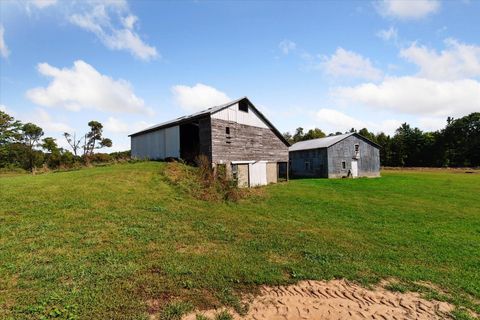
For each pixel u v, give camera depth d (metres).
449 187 24.28
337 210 14.27
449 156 71.19
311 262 7.43
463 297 5.94
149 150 25.95
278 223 11.30
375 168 39.47
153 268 6.48
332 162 34.25
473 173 43.50
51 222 9.11
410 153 76.00
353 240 9.55
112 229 8.91
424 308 5.40
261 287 5.96
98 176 16.31
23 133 59.06
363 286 6.23
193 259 7.09
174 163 20.28
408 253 8.51
